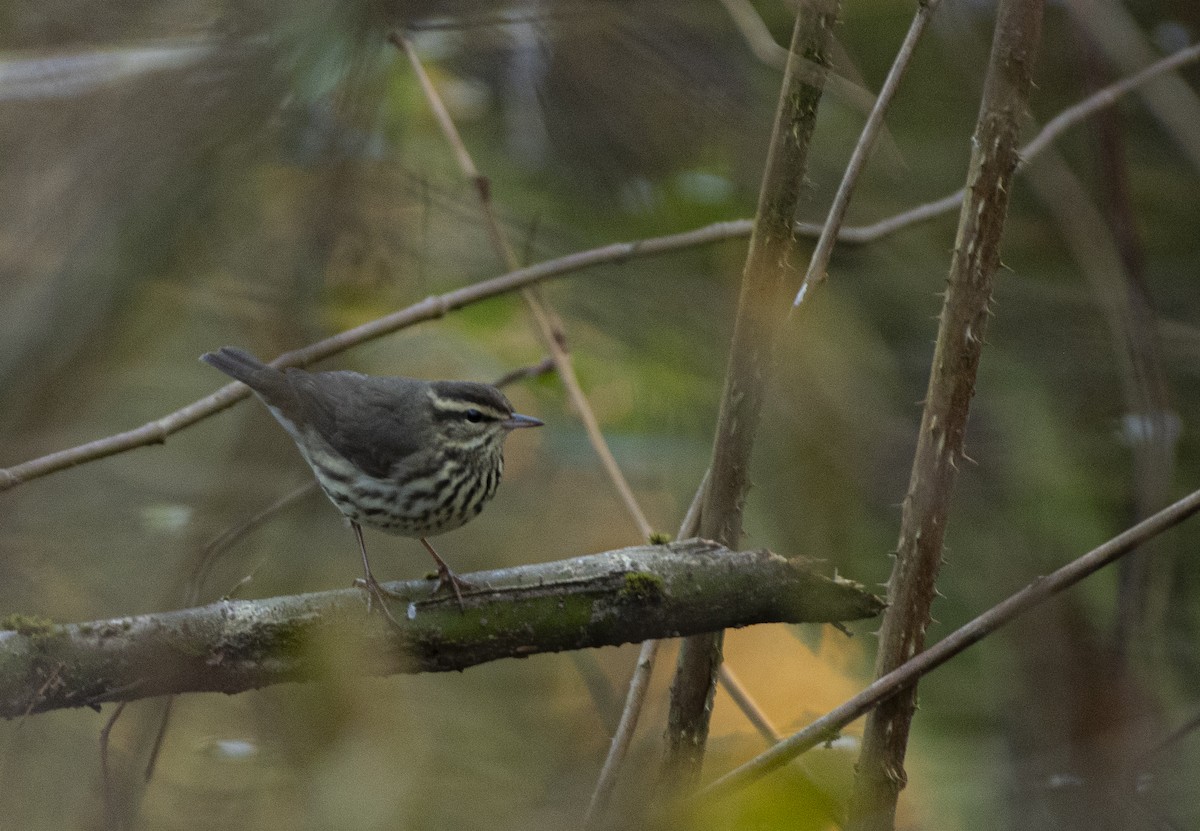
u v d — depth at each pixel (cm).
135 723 1019
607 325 1462
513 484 1560
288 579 1221
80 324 830
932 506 753
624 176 1213
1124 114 1521
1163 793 1022
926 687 1199
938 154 1504
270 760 905
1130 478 1392
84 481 1243
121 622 715
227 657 725
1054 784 1039
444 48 1117
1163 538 1196
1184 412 1403
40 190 787
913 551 758
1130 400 1270
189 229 820
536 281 1021
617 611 742
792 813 728
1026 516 1373
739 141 1105
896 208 1488
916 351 1474
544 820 891
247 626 729
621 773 1014
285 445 1230
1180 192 1543
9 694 694
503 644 750
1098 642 1112
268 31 756
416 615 743
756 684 1274
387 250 1121
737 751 1047
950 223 1504
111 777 919
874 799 764
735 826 719
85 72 761
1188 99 1264
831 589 740
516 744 1077
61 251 802
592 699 1168
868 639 1313
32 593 1159
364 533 1431
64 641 700
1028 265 1556
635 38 998
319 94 806
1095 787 1021
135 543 1212
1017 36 717
